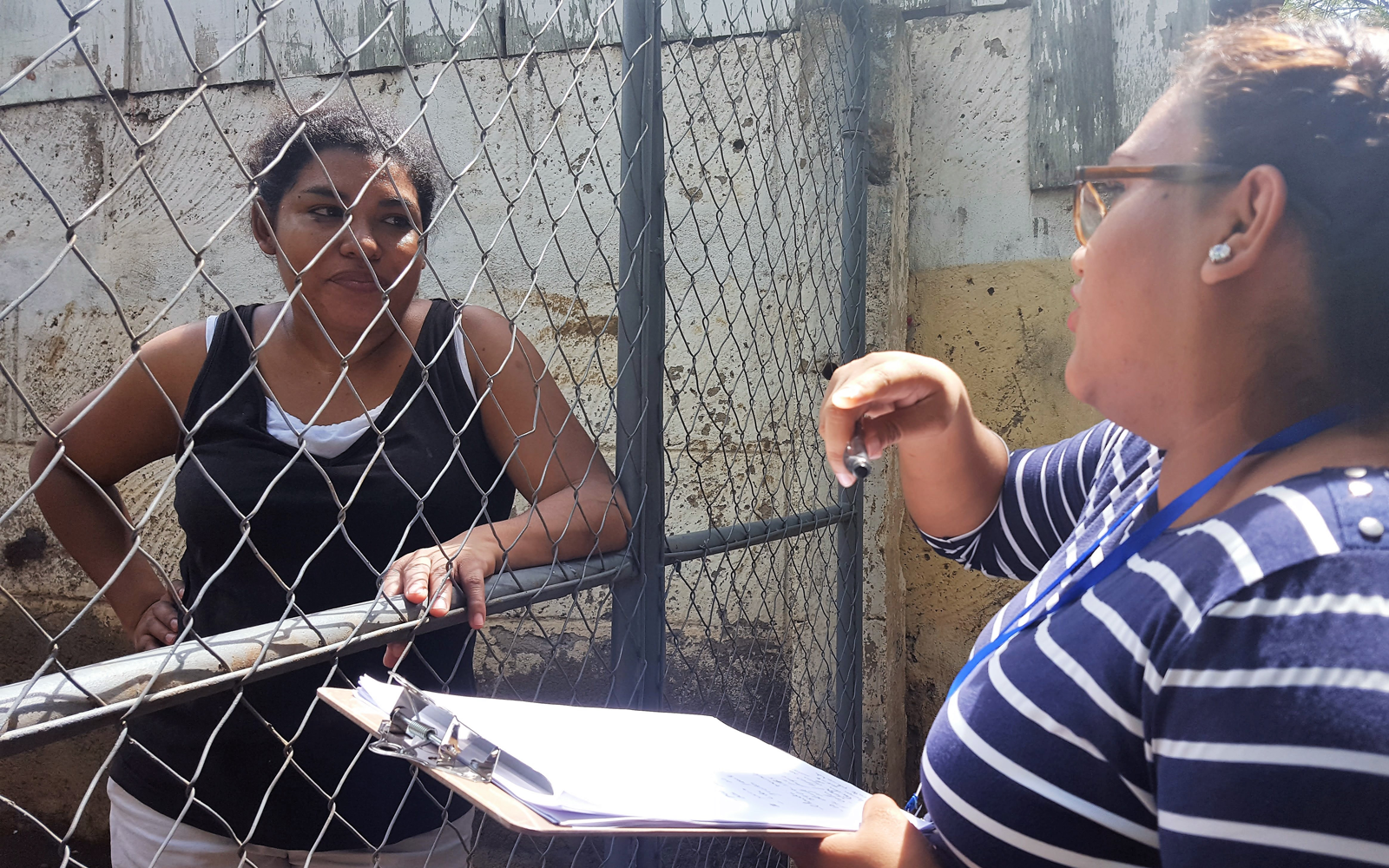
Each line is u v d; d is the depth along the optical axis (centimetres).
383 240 109
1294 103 53
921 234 233
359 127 108
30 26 278
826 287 219
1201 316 58
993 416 228
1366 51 54
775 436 199
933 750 67
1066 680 57
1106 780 56
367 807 111
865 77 212
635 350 125
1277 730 45
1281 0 67
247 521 70
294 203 105
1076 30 218
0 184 283
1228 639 48
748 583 231
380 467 113
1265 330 56
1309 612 46
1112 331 62
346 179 105
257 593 114
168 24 267
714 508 236
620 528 120
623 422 125
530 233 245
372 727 71
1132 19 214
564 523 111
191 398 117
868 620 221
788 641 226
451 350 118
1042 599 70
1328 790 44
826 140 217
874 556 220
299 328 116
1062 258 221
